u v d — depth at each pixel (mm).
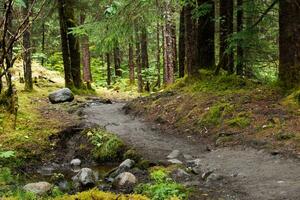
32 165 10109
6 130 11680
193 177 8344
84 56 32562
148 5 17656
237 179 7918
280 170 8227
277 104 12391
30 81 19797
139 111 16312
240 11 17844
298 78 13227
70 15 22375
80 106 17578
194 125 13219
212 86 15969
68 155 11000
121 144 10906
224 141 11141
